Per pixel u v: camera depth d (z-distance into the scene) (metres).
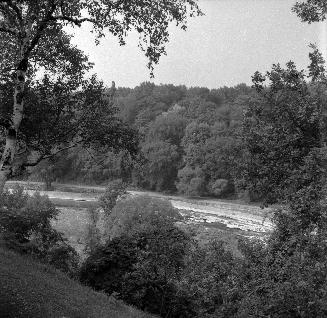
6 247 16.33
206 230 49.56
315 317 7.99
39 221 19.16
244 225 61.88
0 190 10.30
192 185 111.06
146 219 34.00
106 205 40.41
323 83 10.23
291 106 10.68
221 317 9.83
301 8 11.20
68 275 16.48
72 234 43.00
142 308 15.19
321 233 8.70
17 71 10.99
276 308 8.42
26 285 10.85
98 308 11.52
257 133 11.02
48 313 9.17
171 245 15.66
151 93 175.62
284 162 10.88
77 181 121.69
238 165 11.56
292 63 10.70
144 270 15.17
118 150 14.92
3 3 10.91
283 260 9.21
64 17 10.98
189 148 118.19
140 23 11.62
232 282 10.34
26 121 14.06
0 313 8.34
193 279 12.16
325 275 8.20
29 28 11.06
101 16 11.34
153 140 130.88
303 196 9.16
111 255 16.50
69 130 14.40
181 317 14.57
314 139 10.49
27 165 13.30
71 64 14.46
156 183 122.50
